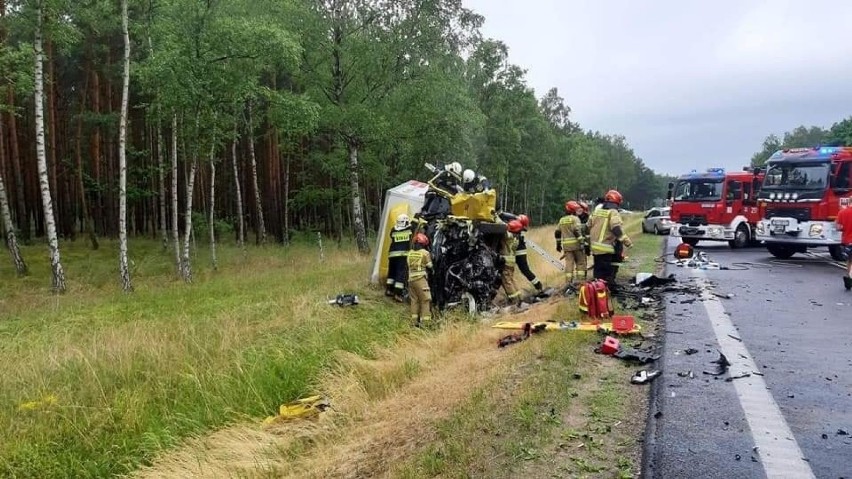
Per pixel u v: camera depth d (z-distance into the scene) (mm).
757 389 5016
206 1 15719
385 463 4477
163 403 6879
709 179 19766
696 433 4141
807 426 4254
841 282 10859
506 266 10711
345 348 8211
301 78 21203
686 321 7590
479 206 10617
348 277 14117
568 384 5195
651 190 130125
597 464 3771
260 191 33969
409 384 6602
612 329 6980
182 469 5391
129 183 29094
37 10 14531
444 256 10422
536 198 63125
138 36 19000
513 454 3930
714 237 19516
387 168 25641
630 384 5211
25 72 17219
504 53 38625
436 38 21422
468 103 23969
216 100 16547
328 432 5648
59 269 14984
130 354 7992
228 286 14227
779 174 15602
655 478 3529
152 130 28359
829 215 14617
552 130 62719
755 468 3631
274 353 7977
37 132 14633
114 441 6176
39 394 6996
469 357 7039
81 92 28953
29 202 29422
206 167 32125
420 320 9609
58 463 5742
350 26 20906
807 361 5824
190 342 8578
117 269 19484
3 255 22578
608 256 9570
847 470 3592
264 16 18797
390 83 21531
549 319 8086
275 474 5039
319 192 28312
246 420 6418
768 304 8711
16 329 10164
